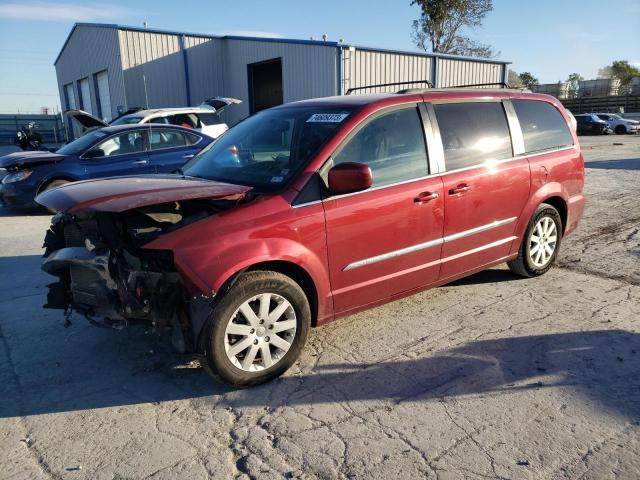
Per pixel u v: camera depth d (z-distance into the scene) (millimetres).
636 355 3613
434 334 4020
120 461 2631
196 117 13016
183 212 3383
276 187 3453
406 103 3988
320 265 3445
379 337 3988
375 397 3174
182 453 2689
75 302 3537
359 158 3650
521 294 4809
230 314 3109
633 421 2871
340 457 2625
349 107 3828
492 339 3908
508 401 3096
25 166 8766
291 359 3432
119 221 3270
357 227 3570
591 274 5324
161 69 21141
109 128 9602
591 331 3996
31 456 2680
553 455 2605
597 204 8719
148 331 3445
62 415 3047
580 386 3238
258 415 3018
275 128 4062
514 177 4582
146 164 9305
